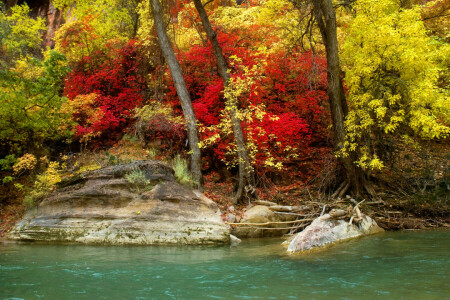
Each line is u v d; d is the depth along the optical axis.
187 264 6.20
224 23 14.40
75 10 17.77
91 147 13.95
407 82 10.40
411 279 4.88
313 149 14.41
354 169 11.20
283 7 13.65
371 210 10.33
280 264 6.03
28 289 4.80
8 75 10.43
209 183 12.11
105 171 9.86
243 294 4.44
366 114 10.50
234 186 11.79
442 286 4.52
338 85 11.07
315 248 7.24
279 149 12.30
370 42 10.36
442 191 11.55
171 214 8.83
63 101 11.11
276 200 11.24
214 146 12.79
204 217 8.98
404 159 14.03
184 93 11.64
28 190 10.91
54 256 6.98
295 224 9.95
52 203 9.41
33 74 12.12
